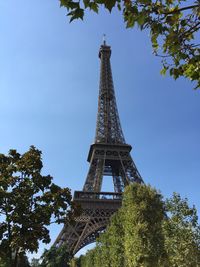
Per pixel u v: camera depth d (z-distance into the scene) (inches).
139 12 565.9
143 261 2554.1
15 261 1617.9
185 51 625.6
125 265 3095.5
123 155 6614.2
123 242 3164.4
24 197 1633.9
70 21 549.6
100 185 6092.5
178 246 2282.2
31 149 1768.0
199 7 582.6
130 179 6250.0
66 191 1739.7
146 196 2797.7
